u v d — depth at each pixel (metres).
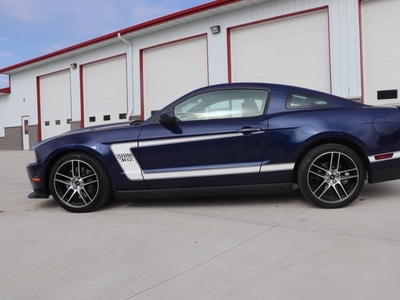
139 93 14.70
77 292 2.33
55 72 18.73
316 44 10.49
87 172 4.40
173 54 13.68
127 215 4.16
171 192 4.21
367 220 3.55
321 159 4.07
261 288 2.28
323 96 4.26
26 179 7.83
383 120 4.00
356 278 2.35
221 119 4.21
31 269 2.71
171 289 2.32
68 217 4.19
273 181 4.12
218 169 4.11
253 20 11.41
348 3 9.76
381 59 9.49
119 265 2.73
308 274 2.44
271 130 4.05
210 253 2.88
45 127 19.78
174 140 4.16
